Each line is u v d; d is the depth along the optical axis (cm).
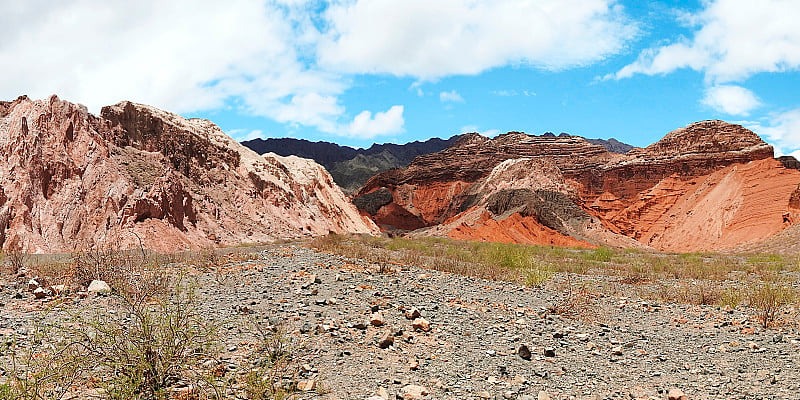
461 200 16762
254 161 6875
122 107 5197
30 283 1302
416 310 1186
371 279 1697
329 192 8850
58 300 1161
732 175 12812
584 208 13525
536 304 1528
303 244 3753
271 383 705
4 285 1336
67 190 3853
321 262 2072
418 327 1101
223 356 816
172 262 2017
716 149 15162
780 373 953
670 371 955
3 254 2355
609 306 1595
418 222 17462
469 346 1020
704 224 12094
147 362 647
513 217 10375
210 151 5894
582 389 834
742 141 14938
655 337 1215
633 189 16300
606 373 925
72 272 1498
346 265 2033
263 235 5359
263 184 6347
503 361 943
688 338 1217
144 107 5403
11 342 825
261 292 1364
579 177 18338
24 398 579
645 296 1878
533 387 826
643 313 1506
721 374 944
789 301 1708
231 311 1116
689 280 2556
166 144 5275
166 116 5825
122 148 4834
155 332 712
